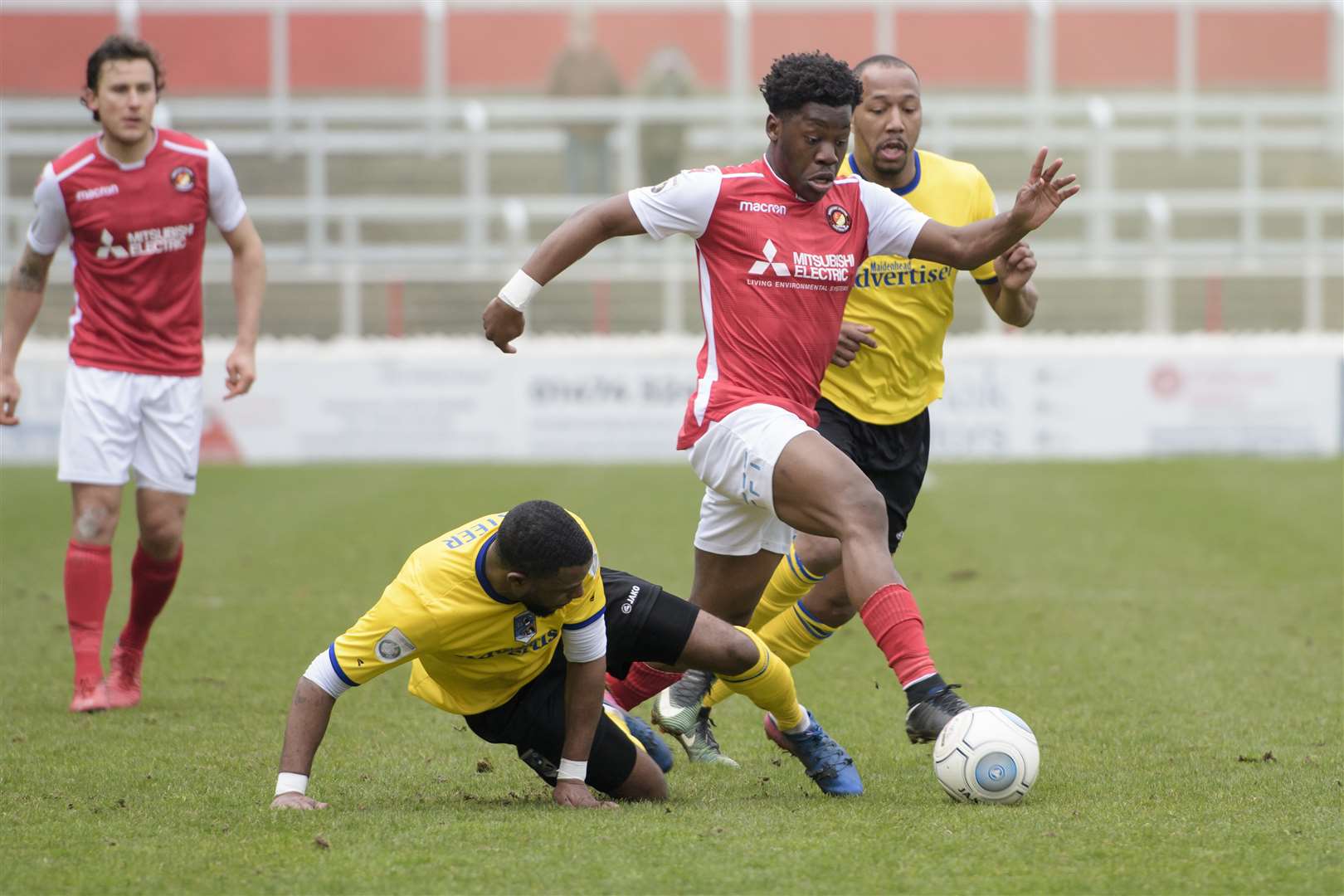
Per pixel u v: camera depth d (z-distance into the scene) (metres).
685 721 18.61
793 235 16.70
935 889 12.57
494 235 79.00
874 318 19.98
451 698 16.28
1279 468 54.84
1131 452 60.78
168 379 22.72
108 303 22.48
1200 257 74.69
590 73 79.94
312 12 90.69
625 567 34.69
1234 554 37.16
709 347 17.09
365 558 36.78
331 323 72.00
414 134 78.00
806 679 24.05
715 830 14.41
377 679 24.05
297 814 15.23
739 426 16.56
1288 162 88.12
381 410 60.81
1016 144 78.25
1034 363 60.53
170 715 21.33
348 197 81.94
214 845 14.08
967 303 73.44
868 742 19.67
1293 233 83.31
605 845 13.91
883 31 90.81
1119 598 31.25
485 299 71.31
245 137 78.31
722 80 92.31
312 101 90.00
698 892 12.53
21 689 23.31
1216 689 22.70
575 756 15.91
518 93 92.62
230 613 29.83
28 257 22.97
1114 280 73.81
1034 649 26.02
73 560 22.16
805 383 17.06
